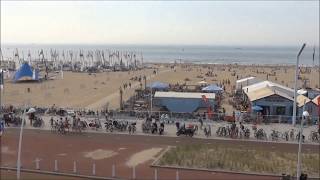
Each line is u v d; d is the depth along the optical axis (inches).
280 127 1932.8
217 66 6929.1
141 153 1523.1
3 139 1720.0
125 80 4335.6
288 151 1550.2
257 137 1749.5
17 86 3575.3
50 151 1550.2
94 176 1267.2
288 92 2304.4
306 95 2298.2
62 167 1357.0
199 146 1614.2
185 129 1791.3
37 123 1962.4
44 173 1305.4
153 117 2106.3
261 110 2117.4
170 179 1240.2
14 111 2252.7
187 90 3061.0
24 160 1433.3
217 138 1753.2
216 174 1296.8
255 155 1492.4
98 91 3405.5
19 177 1233.4
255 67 6781.5
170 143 1667.1
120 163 1403.8
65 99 2952.8
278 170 1327.5
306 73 5605.3
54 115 2222.0
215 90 2709.2
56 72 5324.8
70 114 2198.6
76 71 5521.7
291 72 5748.0
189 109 2249.0
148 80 4340.6
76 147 1610.5
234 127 1795.0
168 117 2054.6
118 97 3034.0
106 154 1514.5
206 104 2255.2
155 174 1232.8
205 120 2052.2
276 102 2130.9
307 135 1782.7
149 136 1790.1
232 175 1288.1
